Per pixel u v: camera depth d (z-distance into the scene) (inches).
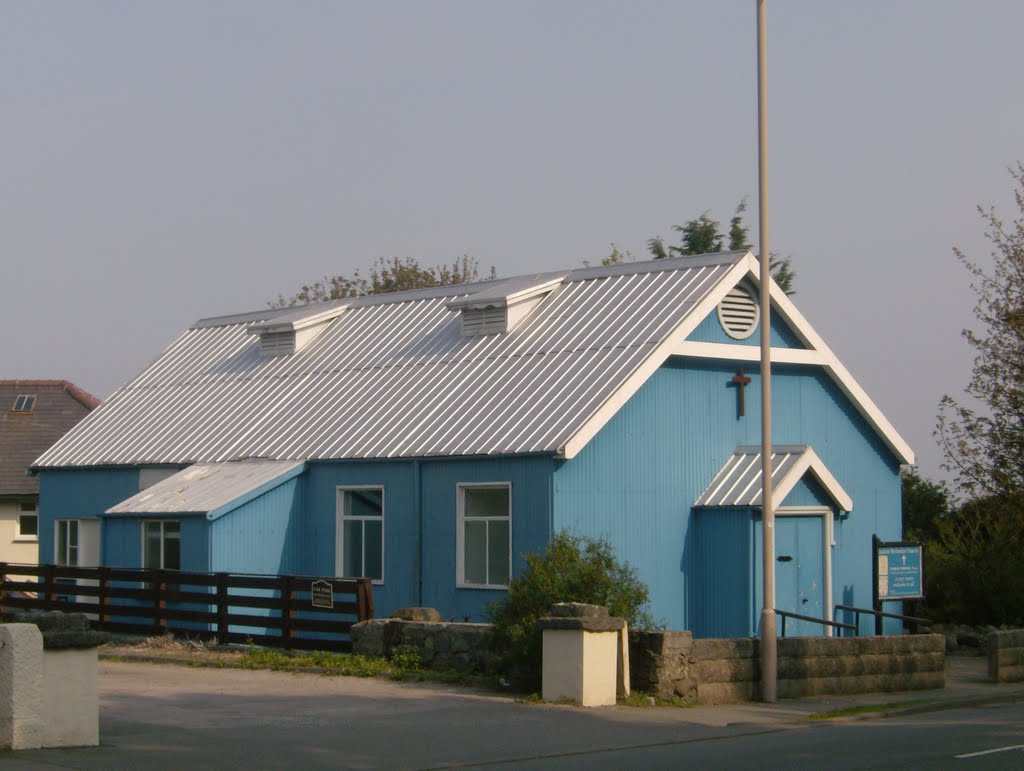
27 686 505.7
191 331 1460.4
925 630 1133.1
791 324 1039.6
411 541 985.5
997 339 1187.3
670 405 973.2
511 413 964.0
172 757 503.8
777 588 967.6
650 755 536.1
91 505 1251.8
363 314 1293.1
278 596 1033.5
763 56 744.3
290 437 1113.4
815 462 983.6
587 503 910.4
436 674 746.8
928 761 510.3
